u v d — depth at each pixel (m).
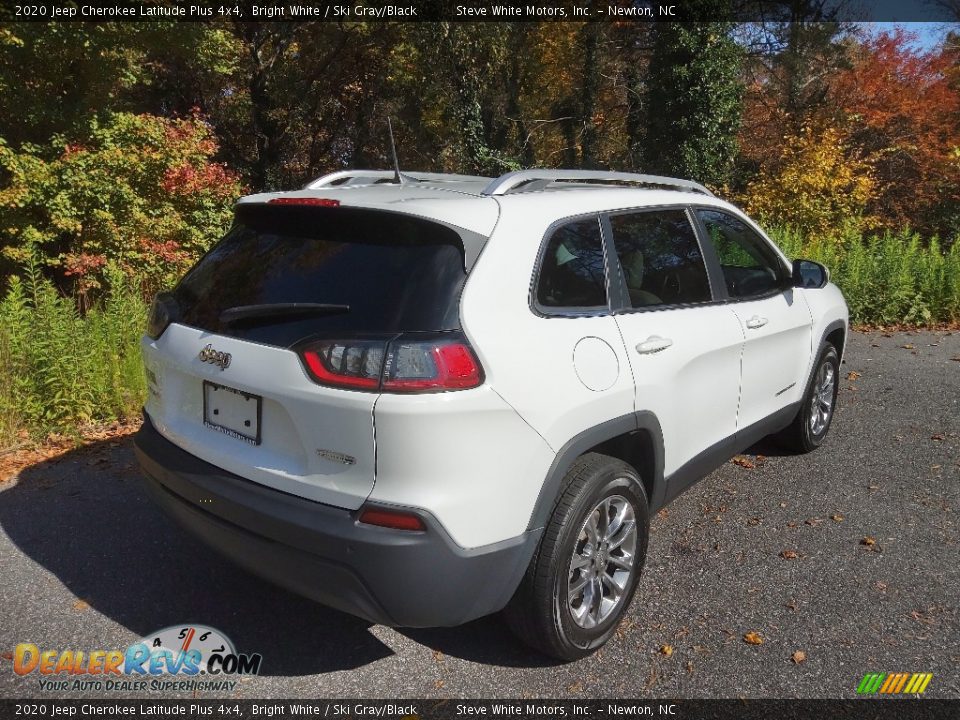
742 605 3.41
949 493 4.62
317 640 3.16
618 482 3.01
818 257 10.62
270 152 25.38
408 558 2.44
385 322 2.51
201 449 2.91
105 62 12.02
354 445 2.47
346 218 2.83
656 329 3.31
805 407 5.02
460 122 21.83
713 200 4.15
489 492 2.57
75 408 5.53
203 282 3.13
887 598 3.47
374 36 23.44
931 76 20.75
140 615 3.31
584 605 3.00
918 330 9.61
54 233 9.98
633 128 24.25
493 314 2.64
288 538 2.56
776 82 23.89
